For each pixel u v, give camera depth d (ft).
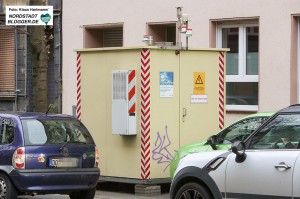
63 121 78.33
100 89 90.99
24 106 151.74
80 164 77.00
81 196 80.28
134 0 132.36
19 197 88.53
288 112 55.93
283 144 55.26
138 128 86.79
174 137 88.28
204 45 122.93
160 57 87.30
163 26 132.05
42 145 75.00
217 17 121.19
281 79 114.01
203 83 90.99
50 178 74.59
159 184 88.84
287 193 53.52
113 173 89.20
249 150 56.85
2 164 75.10
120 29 140.05
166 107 87.76
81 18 140.87
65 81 144.15
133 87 86.58
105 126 90.27
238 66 121.29
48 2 145.48
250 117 77.25
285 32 113.29
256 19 117.70
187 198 61.05
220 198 58.29
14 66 152.35
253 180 55.72
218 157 58.80
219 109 92.43
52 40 146.10
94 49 91.45
